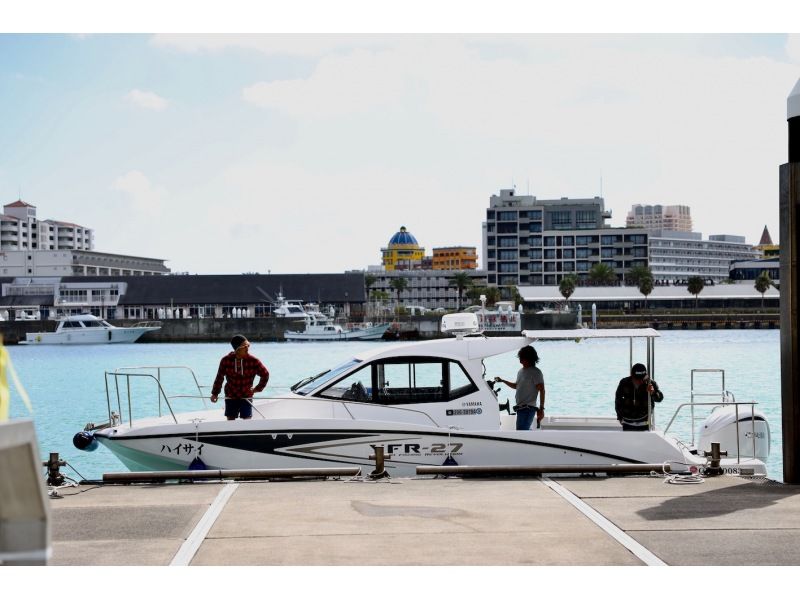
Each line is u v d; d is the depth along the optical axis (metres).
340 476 10.65
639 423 12.35
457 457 11.83
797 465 9.85
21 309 153.25
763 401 33.62
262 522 8.02
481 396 12.40
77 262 190.25
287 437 11.89
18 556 2.56
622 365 54.41
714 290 161.00
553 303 163.62
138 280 152.62
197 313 148.75
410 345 12.55
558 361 59.25
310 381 13.28
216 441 11.89
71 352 94.88
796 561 6.41
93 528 7.76
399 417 12.34
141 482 10.29
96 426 12.88
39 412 33.19
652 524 7.75
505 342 12.52
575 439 11.71
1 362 2.34
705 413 26.92
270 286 151.62
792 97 9.48
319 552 6.86
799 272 9.62
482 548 6.96
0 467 2.49
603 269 173.25
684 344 89.81
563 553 6.77
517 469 10.62
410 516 8.27
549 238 183.38
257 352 90.31
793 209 9.57
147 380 49.72
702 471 10.80
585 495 9.27
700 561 6.45
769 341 97.06
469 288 180.88
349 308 149.88
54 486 10.05
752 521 7.82
